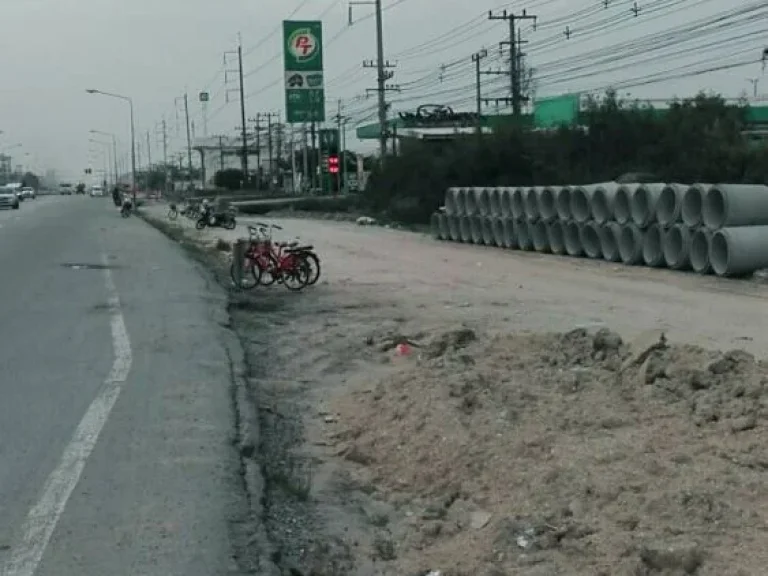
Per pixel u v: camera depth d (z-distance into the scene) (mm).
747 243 21234
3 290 19609
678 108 45719
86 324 14695
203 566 5367
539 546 5758
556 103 58938
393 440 8203
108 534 5844
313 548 5992
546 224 30797
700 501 6164
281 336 14422
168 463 7320
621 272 24000
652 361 9508
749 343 12922
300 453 8234
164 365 11281
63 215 66750
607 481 6641
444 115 74938
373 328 15086
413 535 6266
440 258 29828
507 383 9539
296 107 63594
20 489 6711
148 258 28422
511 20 58031
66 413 8906
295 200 72250
